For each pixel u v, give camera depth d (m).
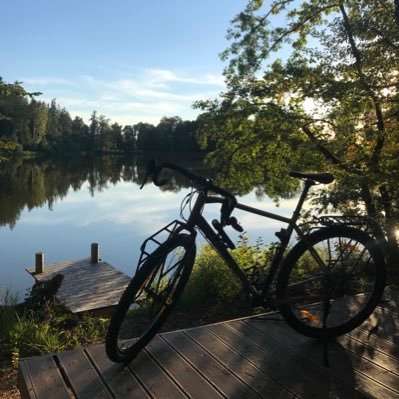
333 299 2.83
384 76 6.04
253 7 7.95
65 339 5.00
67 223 23.03
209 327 2.97
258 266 2.88
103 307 8.45
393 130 6.21
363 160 6.14
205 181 2.62
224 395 2.24
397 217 5.21
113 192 38.12
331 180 2.74
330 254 2.77
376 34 6.29
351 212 5.35
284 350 2.67
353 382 2.35
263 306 2.70
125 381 2.35
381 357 2.60
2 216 25.05
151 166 2.61
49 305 5.82
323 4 7.50
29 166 62.03
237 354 2.63
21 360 2.56
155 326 2.66
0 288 9.79
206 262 5.96
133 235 19.86
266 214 2.72
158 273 2.51
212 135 8.16
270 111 7.23
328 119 6.96
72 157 88.56
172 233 2.56
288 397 2.22
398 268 5.28
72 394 2.32
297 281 2.82
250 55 7.83
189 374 2.42
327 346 2.69
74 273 11.63
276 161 7.71
